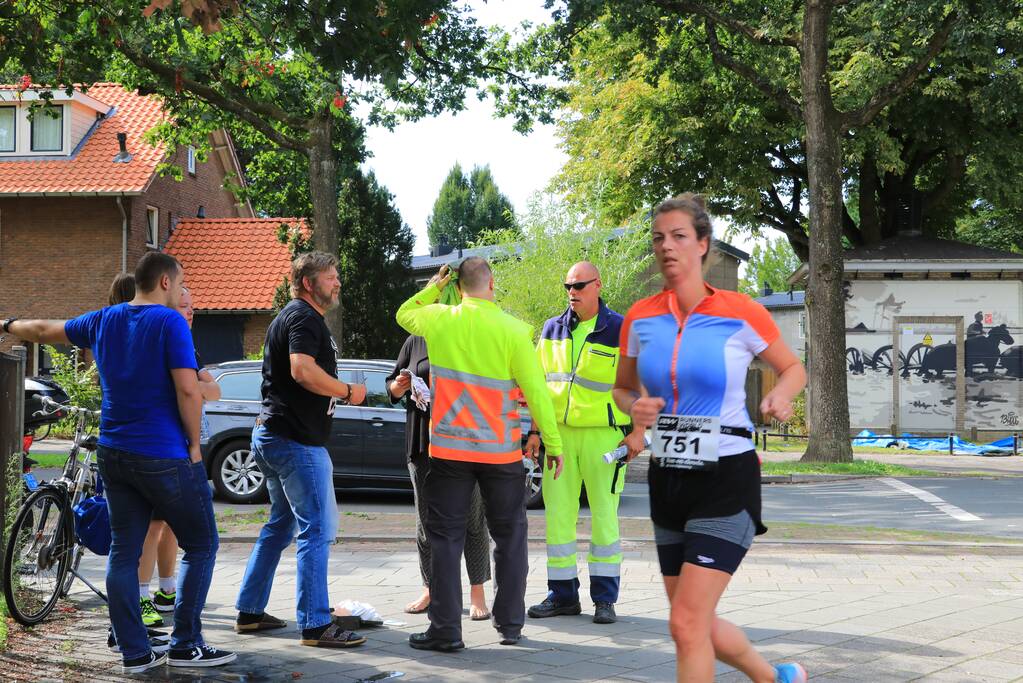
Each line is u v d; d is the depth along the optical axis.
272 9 8.08
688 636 3.54
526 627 6.30
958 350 30.89
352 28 7.40
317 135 21.88
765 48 21.69
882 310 31.20
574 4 20.39
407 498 14.02
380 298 29.14
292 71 20.98
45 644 5.74
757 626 6.14
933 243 31.94
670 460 3.71
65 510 6.41
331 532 5.83
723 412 3.71
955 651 5.51
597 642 5.87
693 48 23.33
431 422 5.82
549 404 5.93
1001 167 29.08
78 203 28.62
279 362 5.74
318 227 21.88
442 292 6.17
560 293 30.78
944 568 8.37
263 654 5.57
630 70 30.55
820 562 8.65
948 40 20.69
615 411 6.45
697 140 29.25
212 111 23.39
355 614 6.22
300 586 5.77
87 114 29.94
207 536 5.33
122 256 28.48
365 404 12.91
